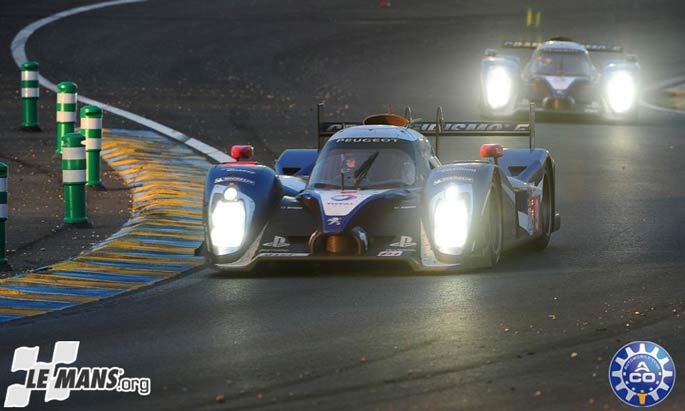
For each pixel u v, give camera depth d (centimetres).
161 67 10144
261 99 8888
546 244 4238
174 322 3098
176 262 3962
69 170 4675
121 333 2992
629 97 8612
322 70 10531
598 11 14812
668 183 5812
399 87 9900
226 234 3728
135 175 5859
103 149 6588
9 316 3253
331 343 2820
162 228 4538
